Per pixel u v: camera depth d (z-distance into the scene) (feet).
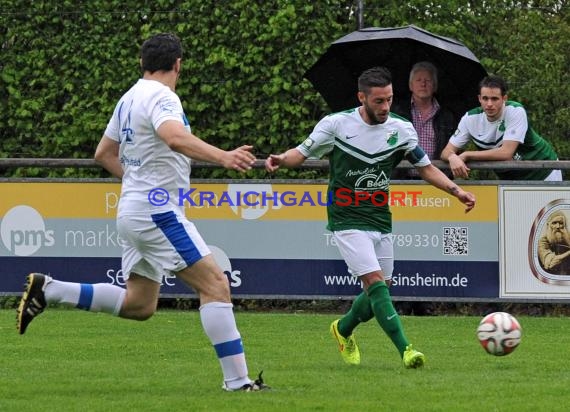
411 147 71.72
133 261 60.23
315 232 99.50
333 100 106.52
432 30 114.83
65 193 101.40
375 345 81.56
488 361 72.18
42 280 60.18
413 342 82.43
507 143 96.02
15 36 118.32
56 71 118.21
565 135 117.50
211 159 55.31
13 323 93.30
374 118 70.03
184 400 55.57
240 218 99.96
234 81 116.47
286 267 99.81
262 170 113.19
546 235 97.76
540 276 98.02
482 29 116.78
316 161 100.73
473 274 98.37
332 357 74.43
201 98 116.98
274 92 115.55
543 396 57.72
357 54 104.58
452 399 56.59
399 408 53.62
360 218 70.85
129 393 58.44
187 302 107.34
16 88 118.21
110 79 117.19
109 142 61.72
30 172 118.32
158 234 57.98
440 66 102.99
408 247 98.68
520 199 97.76
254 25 115.65
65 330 88.48
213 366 69.51
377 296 68.59
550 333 88.33
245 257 100.01
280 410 52.54
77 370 67.51
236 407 53.36
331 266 99.45
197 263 58.13
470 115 97.45
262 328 91.09
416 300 98.73
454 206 98.22
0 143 119.14
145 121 57.67
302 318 98.58
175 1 117.19
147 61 59.77
